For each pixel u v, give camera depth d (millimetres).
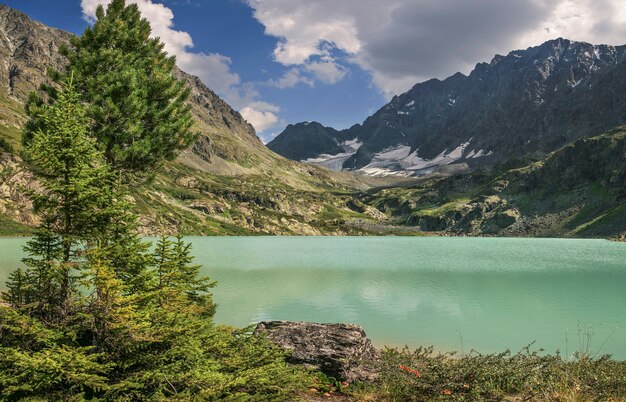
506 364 13758
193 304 12461
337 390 13305
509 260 106875
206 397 7980
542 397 11844
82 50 25422
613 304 43656
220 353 10477
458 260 106562
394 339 28688
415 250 157375
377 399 12375
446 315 36969
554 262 100812
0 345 8023
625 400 11531
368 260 104812
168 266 13219
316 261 99250
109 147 22766
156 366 8531
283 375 10195
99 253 8891
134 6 28609
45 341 7973
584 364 14812
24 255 88062
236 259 102375
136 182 25219
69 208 9336
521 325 33438
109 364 7961
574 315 37750
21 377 7406
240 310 37344
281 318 34219
